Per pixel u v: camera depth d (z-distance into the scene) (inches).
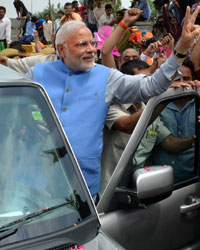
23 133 76.3
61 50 110.0
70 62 108.7
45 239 68.5
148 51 163.2
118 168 95.6
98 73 110.9
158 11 348.8
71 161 78.5
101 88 109.7
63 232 70.2
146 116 99.0
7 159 73.7
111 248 72.4
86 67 107.7
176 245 106.8
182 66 123.8
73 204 74.6
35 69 113.3
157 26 294.4
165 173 91.5
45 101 80.9
